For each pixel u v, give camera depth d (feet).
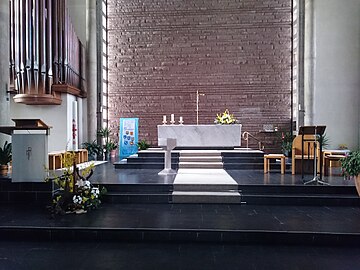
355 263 10.23
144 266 10.00
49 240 12.28
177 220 13.32
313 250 11.29
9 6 23.59
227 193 16.56
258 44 33.91
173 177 19.65
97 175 20.65
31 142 16.35
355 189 16.42
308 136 21.02
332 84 31.55
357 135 31.40
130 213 14.40
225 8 34.12
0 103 20.54
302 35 31.53
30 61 25.48
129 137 32.65
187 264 10.15
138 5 34.78
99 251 11.21
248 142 33.91
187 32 34.35
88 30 32.40
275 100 33.81
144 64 34.73
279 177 19.58
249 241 11.97
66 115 28.76
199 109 34.27
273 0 33.81
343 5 31.42
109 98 35.09
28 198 16.33
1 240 12.29
